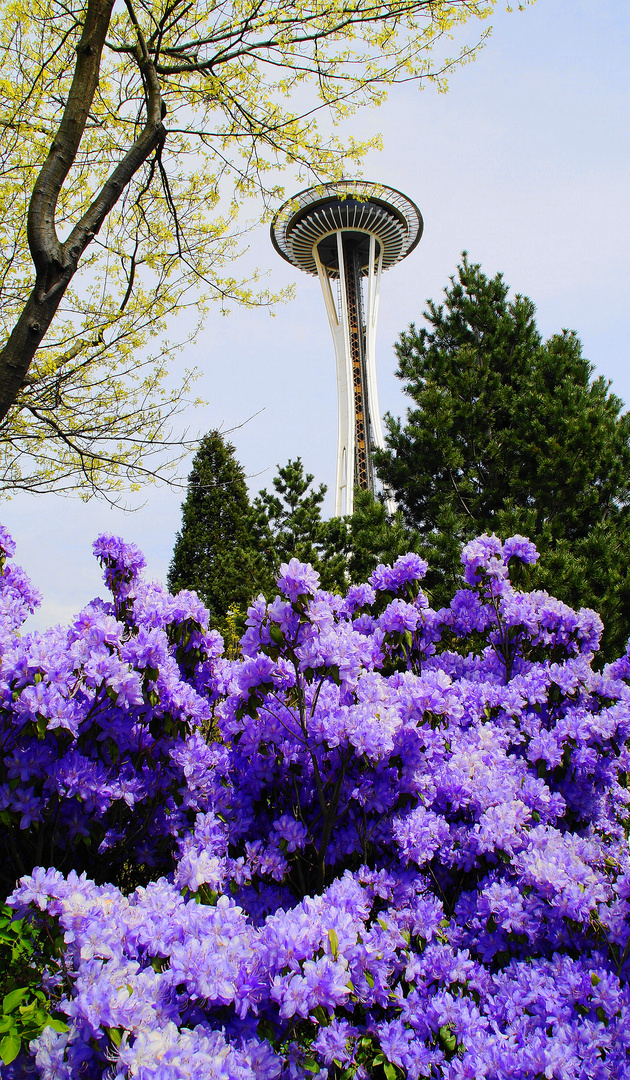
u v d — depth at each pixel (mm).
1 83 4336
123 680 2721
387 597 4895
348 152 5129
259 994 1989
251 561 19938
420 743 3123
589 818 3859
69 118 3537
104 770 2902
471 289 13938
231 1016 2082
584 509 11547
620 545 11211
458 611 5305
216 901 2428
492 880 2961
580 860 2996
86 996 1722
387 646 4395
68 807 2857
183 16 4562
